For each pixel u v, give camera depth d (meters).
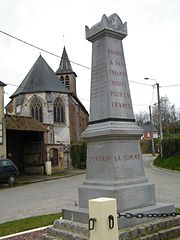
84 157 30.86
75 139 40.97
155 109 73.19
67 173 25.67
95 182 6.07
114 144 5.99
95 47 6.86
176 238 5.44
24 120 25.23
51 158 26.77
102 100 6.44
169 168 25.27
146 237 5.09
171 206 6.16
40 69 41.50
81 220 5.61
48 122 37.97
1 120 22.22
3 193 15.88
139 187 5.90
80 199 6.21
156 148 53.66
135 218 5.40
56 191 14.59
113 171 5.84
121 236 4.89
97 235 3.73
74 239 5.17
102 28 6.52
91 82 6.84
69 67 52.53
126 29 6.87
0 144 21.91
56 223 5.87
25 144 27.30
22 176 24.12
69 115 40.72
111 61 6.54
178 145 28.39
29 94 39.00
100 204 3.73
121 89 6.55
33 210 9.89
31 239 6.14
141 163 6.34
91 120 6.65
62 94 40.31
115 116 6.26
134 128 6.31
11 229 7.23
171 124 67.50
